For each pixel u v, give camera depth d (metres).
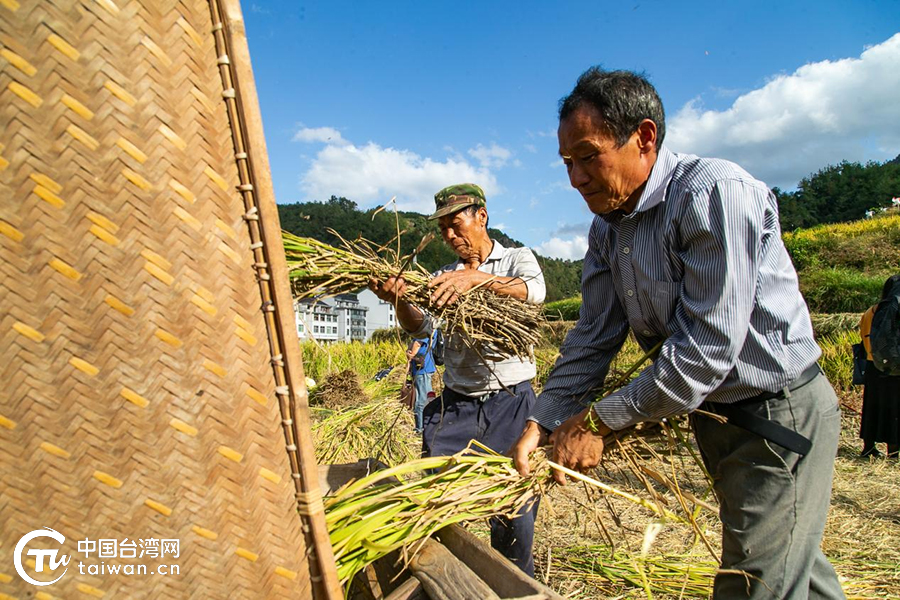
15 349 0.85
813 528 1.62
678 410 1.56
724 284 1.45
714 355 1.46
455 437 2.64
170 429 0.93
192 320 0.94
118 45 0.86
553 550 3.06
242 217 0.98
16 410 0.86
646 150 1.60
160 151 0.90
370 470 2.17
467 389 2.64
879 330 4.82
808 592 1.70
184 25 0.91
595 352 2.01
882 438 5.23
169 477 0.94
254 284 1.00
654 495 1.83
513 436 2.58
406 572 1.59
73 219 0.86
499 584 1.33
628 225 1.72
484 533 3.31
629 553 2.89
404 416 5.68
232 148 0.97
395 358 11.87
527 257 2.71
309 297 1.89
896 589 2.76
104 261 0.88
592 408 1.69
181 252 0.92
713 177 1.51
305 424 1.04
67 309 0.86
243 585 1.01
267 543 1.02
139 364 0.91
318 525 1.06
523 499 1.69
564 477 1.75
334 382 8.08
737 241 1.46
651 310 1.74
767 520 1.61
